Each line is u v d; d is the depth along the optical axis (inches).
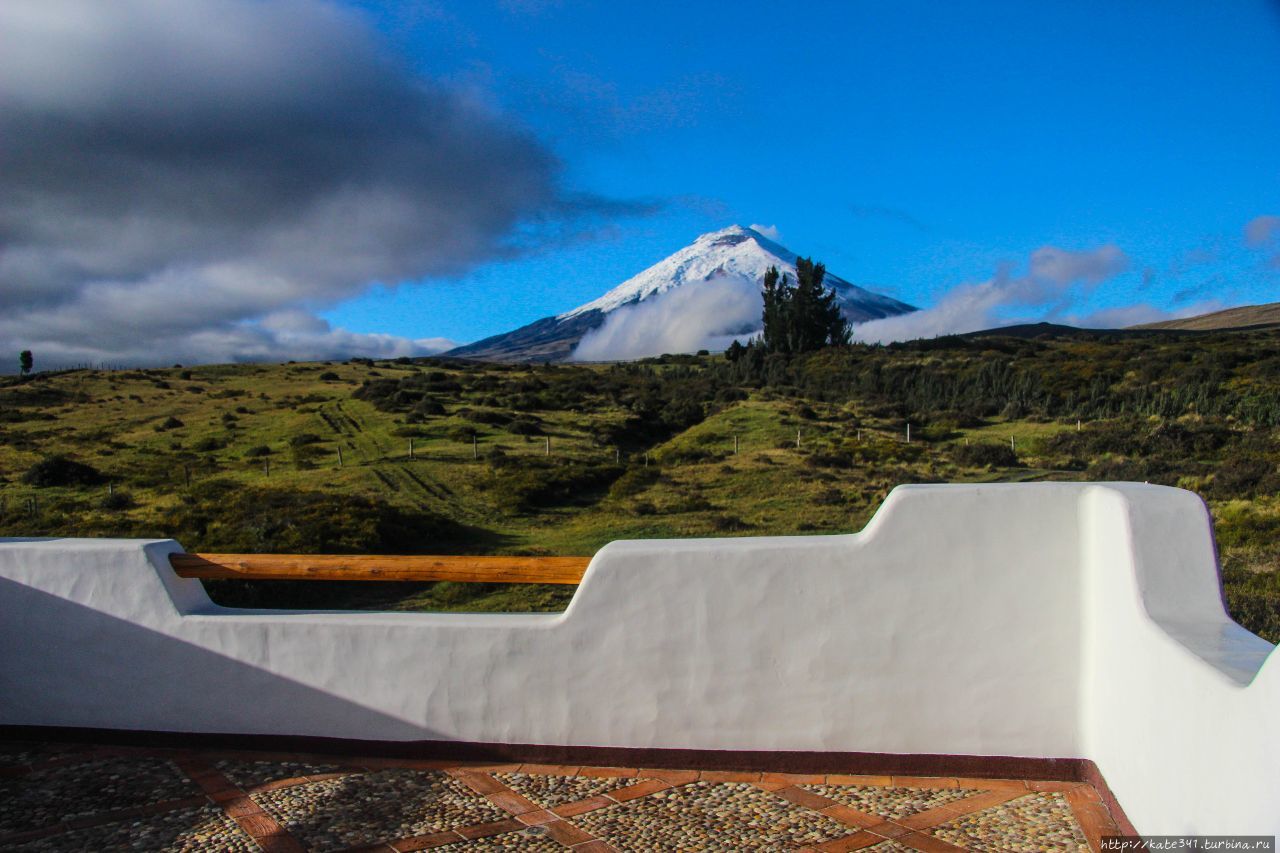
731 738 137.1
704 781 134.1
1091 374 2038.6
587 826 121.0
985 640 131.0
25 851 118.9
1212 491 1026.1
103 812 130.0
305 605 639.8
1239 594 498.6
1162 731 100.7
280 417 1927.9
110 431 1813.5
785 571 134.9
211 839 120.5
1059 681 129.9
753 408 1955.0
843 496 1151.6
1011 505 130.2
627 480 1285.7
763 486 1236.5
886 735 133.6
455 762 144.3
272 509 971.3
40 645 158.2
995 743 131.6
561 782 135.5
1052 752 130.5
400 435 1649.9
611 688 139.9
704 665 137.2
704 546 137.7
